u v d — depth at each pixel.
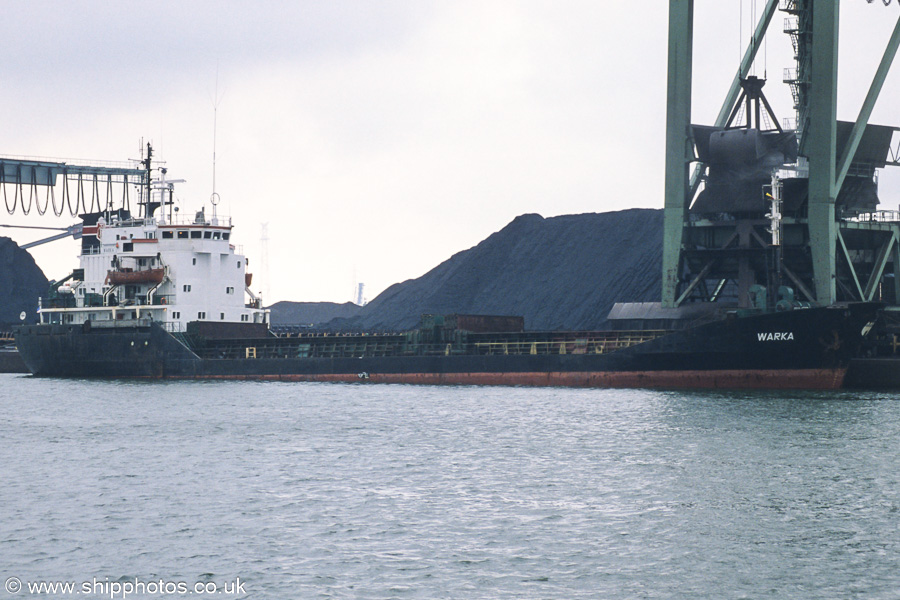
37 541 156.12
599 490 183.75
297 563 144.00
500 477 196.25
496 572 139.50
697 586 134.12
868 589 132.75
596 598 130.38
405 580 136.75
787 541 152.00
